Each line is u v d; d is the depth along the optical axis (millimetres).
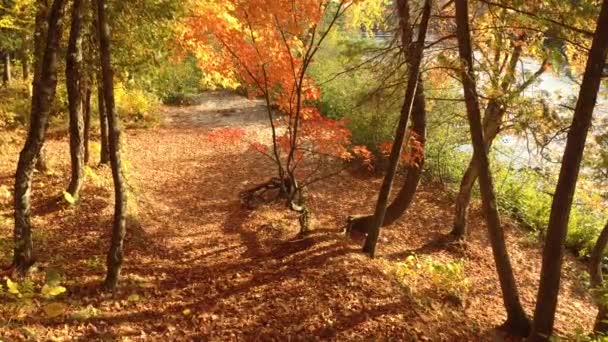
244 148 18672
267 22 9062
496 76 8508
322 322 7160
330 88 19281
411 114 11133
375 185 16312
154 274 8609
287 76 9648
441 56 8297
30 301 6320
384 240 12531
